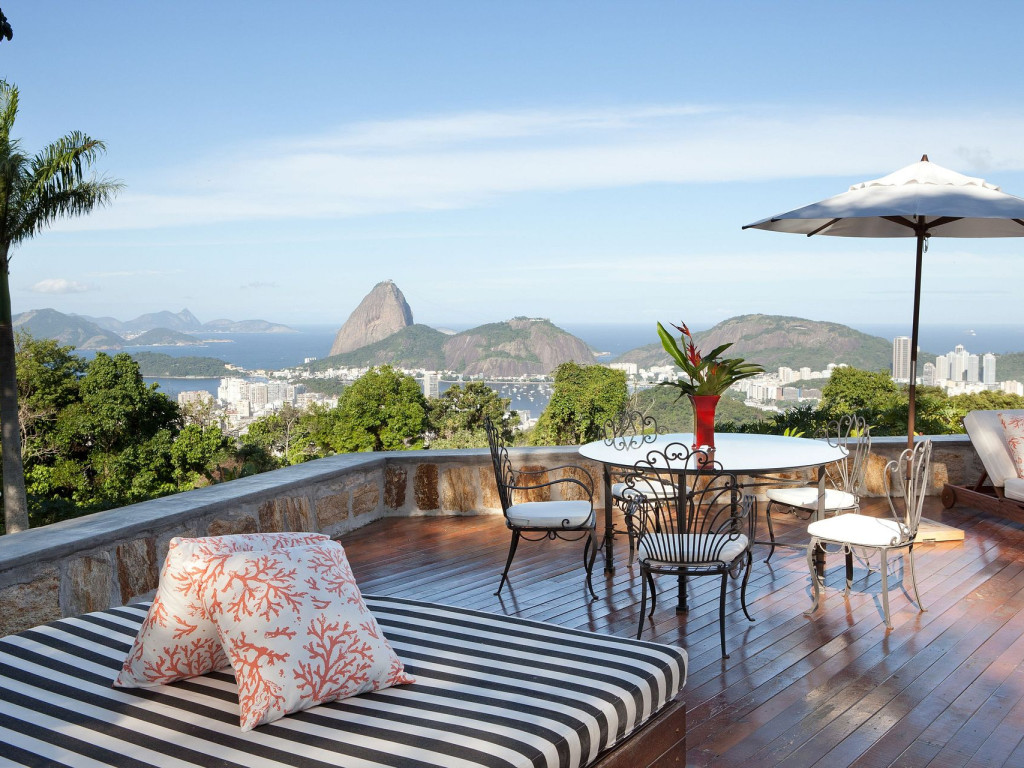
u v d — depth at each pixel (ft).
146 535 12.18
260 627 6.22
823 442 14.32
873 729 8.43
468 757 5.32
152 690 6.52
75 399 78.89
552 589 13.39
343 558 7.23
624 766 6.30
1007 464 18.03
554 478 19.30
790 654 10.48
